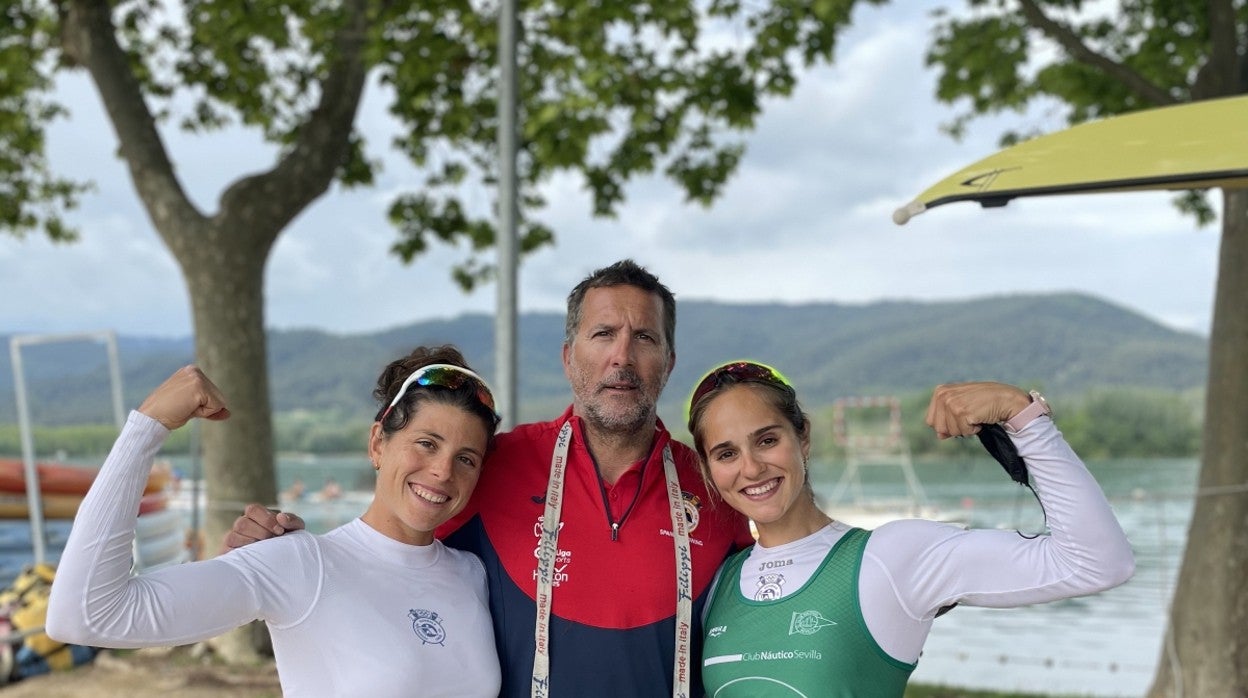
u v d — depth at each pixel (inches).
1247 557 261.1
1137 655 482.6
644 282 118.6
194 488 329.4
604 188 410.3
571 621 110.9
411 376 103.0
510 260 252.5
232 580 91.7
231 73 386.3
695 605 112.8
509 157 255.1
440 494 100.9
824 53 349.4
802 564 102.7
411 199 437.4
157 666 308.7
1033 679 409.1
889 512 895.7
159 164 327.6
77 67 373.1
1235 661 259.6
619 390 114.7
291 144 424.8
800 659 97.3
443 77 385.7
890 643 97.9
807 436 108.3
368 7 338.6
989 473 3029.0
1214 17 278.1
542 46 380.5
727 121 366.3
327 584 96.6
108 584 84.3
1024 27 357.4
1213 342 269.4
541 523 115.4
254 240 323.0
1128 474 2918.3
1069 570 90.4
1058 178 100.3
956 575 97.0
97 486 85.6
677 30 358.3
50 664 308.3
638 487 116.4
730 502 106.7
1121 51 367.6
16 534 445.1
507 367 249.3
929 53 378.9
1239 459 262.1
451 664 99.0
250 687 287.3
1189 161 96.0
